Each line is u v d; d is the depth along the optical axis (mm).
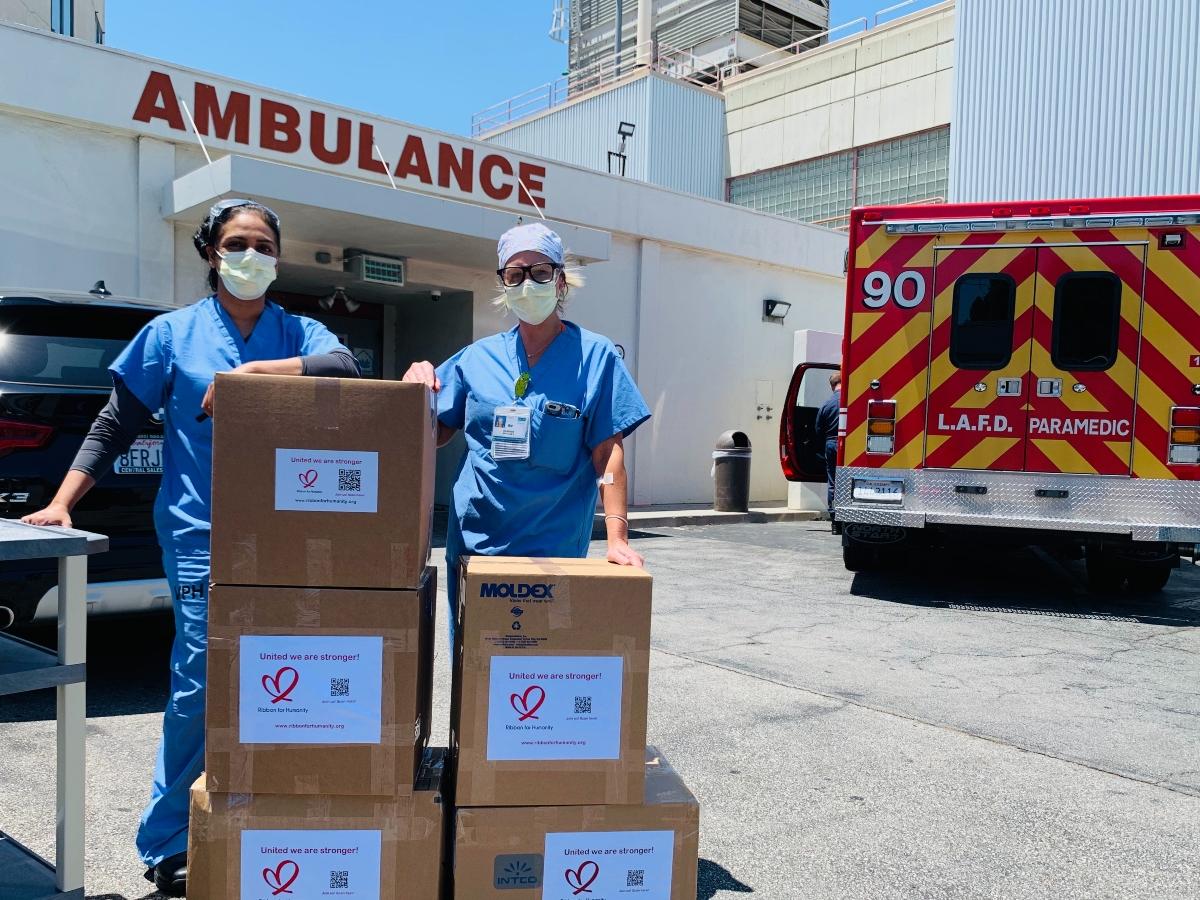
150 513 3957
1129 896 2666
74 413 3783
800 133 23719
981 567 8602
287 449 1963
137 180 8484
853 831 3043
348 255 10117
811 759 3664
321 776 1993
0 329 3797
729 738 3873
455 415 2639
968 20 18531
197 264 8891
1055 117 17516
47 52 7906
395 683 2004
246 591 1959
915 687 4672
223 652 1963
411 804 2023
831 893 2646
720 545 9898
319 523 1971
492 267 11109
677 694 4449
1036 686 4746
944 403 6781
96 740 3588
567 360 2555
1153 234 6359
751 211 13891
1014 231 6621
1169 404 6340
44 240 8055
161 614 4027
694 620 6086
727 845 2926
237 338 2523
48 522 2238
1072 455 6531
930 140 21219
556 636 2029
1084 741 3934
